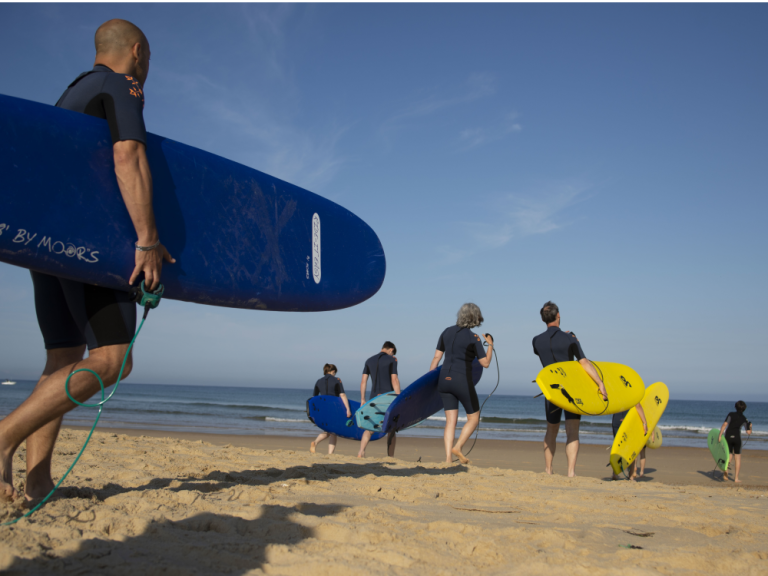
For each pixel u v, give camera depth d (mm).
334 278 2906
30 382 98375
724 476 7316
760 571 1757
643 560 1815
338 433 7254
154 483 2717
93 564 1372
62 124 1727
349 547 1722
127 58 1981
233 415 27328
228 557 1532
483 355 4680
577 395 4785
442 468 4605
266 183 2604
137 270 1748
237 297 2297
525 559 1774
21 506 1761
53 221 1664
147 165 1795
